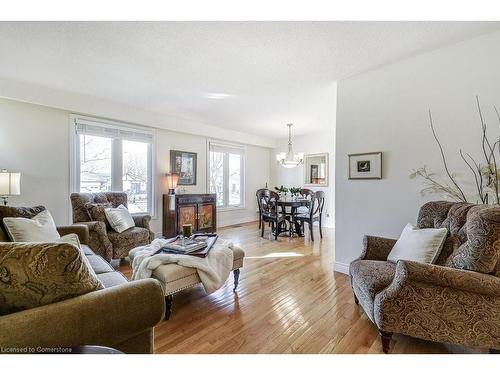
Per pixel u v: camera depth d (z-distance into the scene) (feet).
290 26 6.56
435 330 4.81
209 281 6.86
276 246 14.14
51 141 11.87
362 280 5.95
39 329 2.86
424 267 4.82
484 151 7.02
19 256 3.06
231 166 21.38
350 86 9.73
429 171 7.91
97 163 13.52
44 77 10.03
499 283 4.42
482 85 7.05
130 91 11.56
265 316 6.68
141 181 15.37
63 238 6.22
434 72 7.81
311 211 15.62
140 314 3.64
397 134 8.54
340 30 6.73
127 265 10.69
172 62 8.66
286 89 11.11
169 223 15.60
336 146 10.10
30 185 11.35
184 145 17.47
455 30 6.76
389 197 8.73
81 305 3.17
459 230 5.81
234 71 9.34
